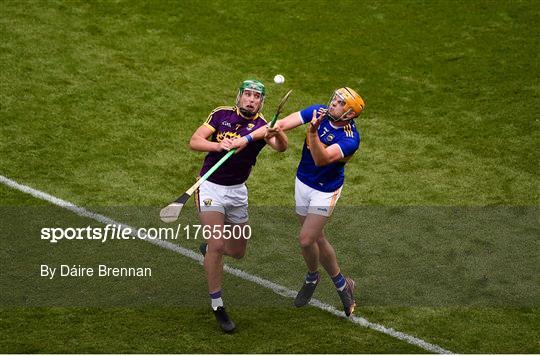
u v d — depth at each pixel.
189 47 47.84
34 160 38.19
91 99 43.00
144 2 51.09
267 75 46.19
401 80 46.38
